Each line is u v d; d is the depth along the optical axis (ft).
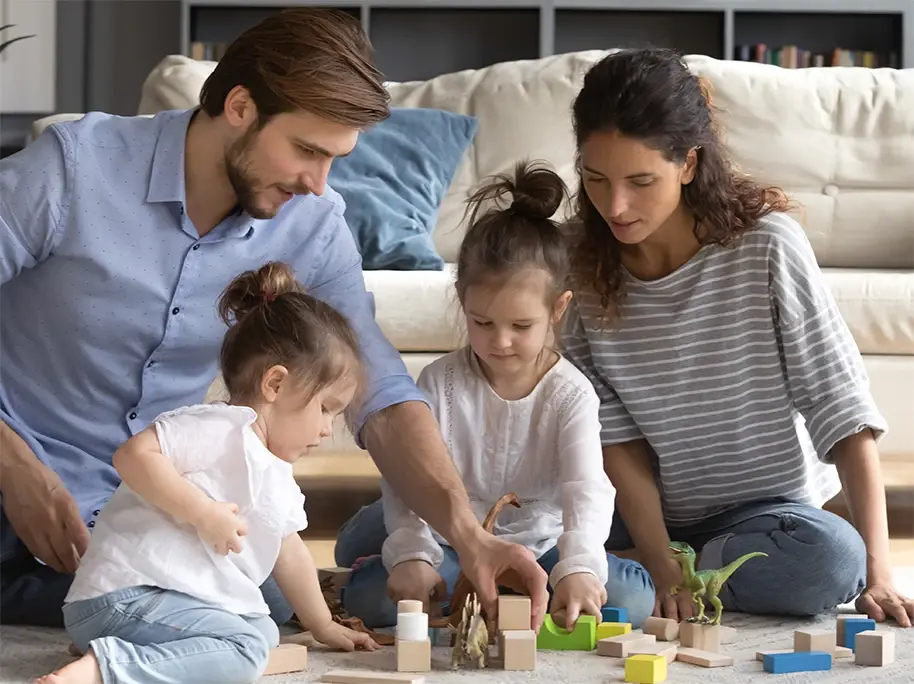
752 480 6.54
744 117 11.03
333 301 6.11
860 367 6.28
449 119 10.76
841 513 9.30
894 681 4.83
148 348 5.71
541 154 10.96
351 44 5.13
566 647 5.35
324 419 5.20
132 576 4.72
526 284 5.70
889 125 11.02
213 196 5.57
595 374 6.61
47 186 5.38
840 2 16.38
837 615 6.28
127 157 5.52
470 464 6.12
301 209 5.96
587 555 5.45
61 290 5.55
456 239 10.80
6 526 5.71
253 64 5.12
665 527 6.65
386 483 5.85
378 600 5.80
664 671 4.83
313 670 4.98
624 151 5.61
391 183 10.33
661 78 5.65
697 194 6.04
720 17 16.97
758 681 4.82
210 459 4.91
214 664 4.58
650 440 6.57
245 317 5.24
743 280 6.18
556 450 6.03
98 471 5.82
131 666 4.45
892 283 9.38
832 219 10.94
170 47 17.65
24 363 5.73
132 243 5.53
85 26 17.61
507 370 5.84
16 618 5.76
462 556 5.24
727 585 6.27
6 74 16.06
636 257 6.35
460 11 17.20
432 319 9.25
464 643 4.93
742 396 6.35
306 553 5.29
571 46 17.16
